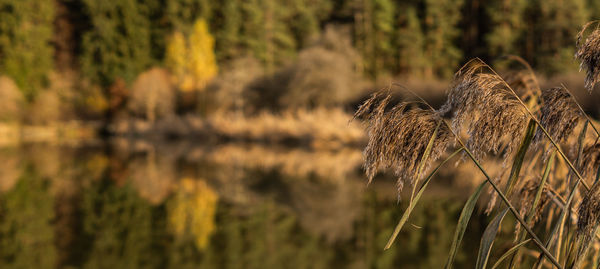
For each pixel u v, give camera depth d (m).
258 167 15.29
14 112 42.16
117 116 48.19
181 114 42.97
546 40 38.50
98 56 53.47
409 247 5.89
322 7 51.53
